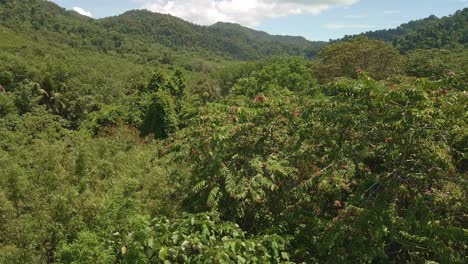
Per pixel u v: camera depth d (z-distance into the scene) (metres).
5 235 6.05
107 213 5.30
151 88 31.11
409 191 4.55
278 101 6.38
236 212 5.05
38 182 8.48
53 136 20.11
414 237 3.99
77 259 4.05
